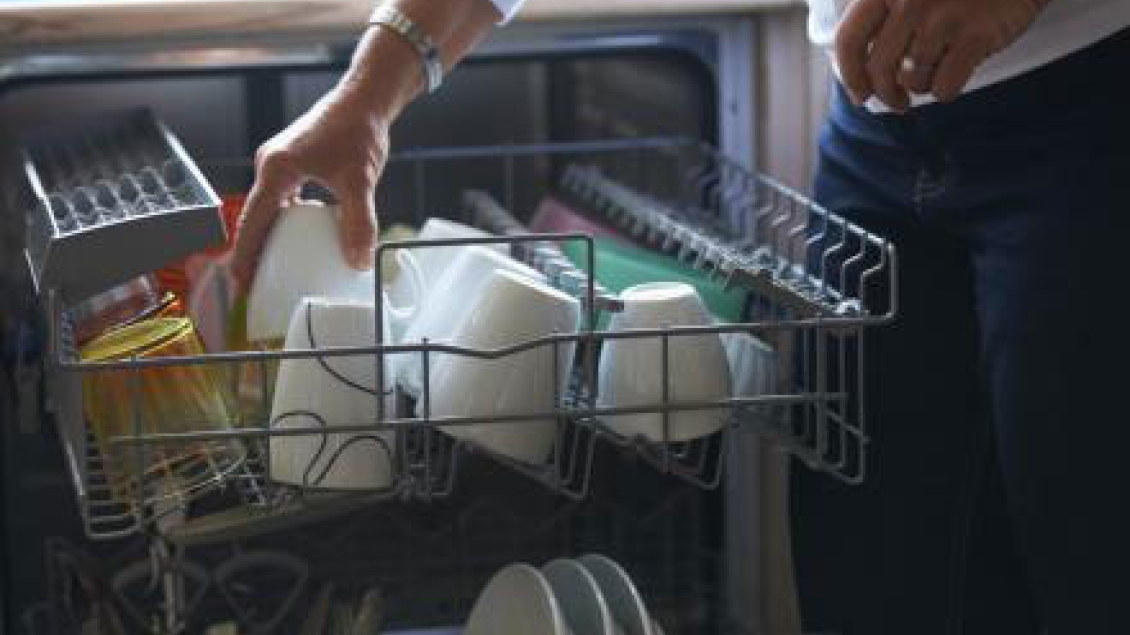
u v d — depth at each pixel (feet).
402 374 4.37
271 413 4.29
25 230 5.12
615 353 4.33
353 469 4.17
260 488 4.32
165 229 4.13
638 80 5.91
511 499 6.07
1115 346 4.09
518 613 4.68
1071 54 4.12
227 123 5.74
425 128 5.98
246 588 5.65
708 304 4.91
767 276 4.29
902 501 4.93
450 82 5.94
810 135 5.65
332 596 5.40
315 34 5.35
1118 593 4.18
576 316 4.28
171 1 5.07
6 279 5.39
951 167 4.43
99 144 5.43
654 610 5.98
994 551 5.04
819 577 5.08
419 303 4.55
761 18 5.65
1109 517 4.16
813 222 4.98
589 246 4.10
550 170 6.07
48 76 5.38
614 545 6.16
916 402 4.86
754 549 5.92
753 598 5.93
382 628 5.88
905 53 3.93
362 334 4.19
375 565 6.04
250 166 5.67
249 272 4.48
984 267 4.42
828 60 4.99
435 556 6.07
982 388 4.79
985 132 4.30
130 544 5.69
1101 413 4.12
